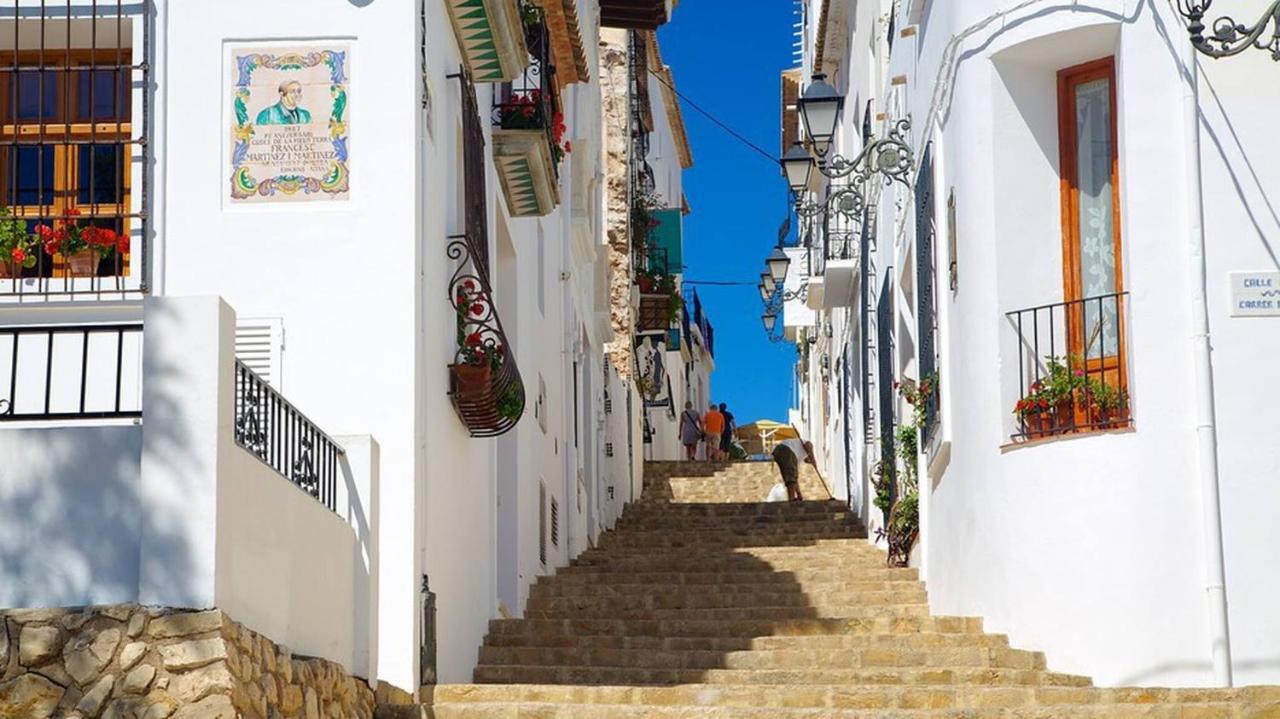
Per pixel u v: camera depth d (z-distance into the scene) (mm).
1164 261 11922
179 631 7957
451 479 12367
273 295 11188
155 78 11344
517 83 15719
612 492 24641
